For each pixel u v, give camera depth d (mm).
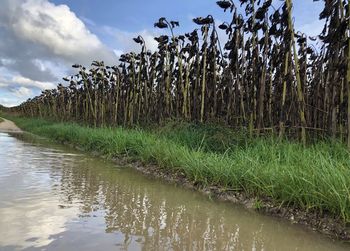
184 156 8859
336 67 8539
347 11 8148
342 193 5102
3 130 31062
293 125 9617
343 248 4422
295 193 5703
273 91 12312
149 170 9727
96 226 4766
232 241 4500
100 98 24703
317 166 5898
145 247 4102
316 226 5160
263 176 6484
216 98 13375
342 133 8508
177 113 14727
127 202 6227
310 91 13562
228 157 8250
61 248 3920
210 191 7258
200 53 14211
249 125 10461
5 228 4469
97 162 11352
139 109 18109
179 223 5145
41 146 16359
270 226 5215
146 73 17750
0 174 8078
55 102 39906
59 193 6559
